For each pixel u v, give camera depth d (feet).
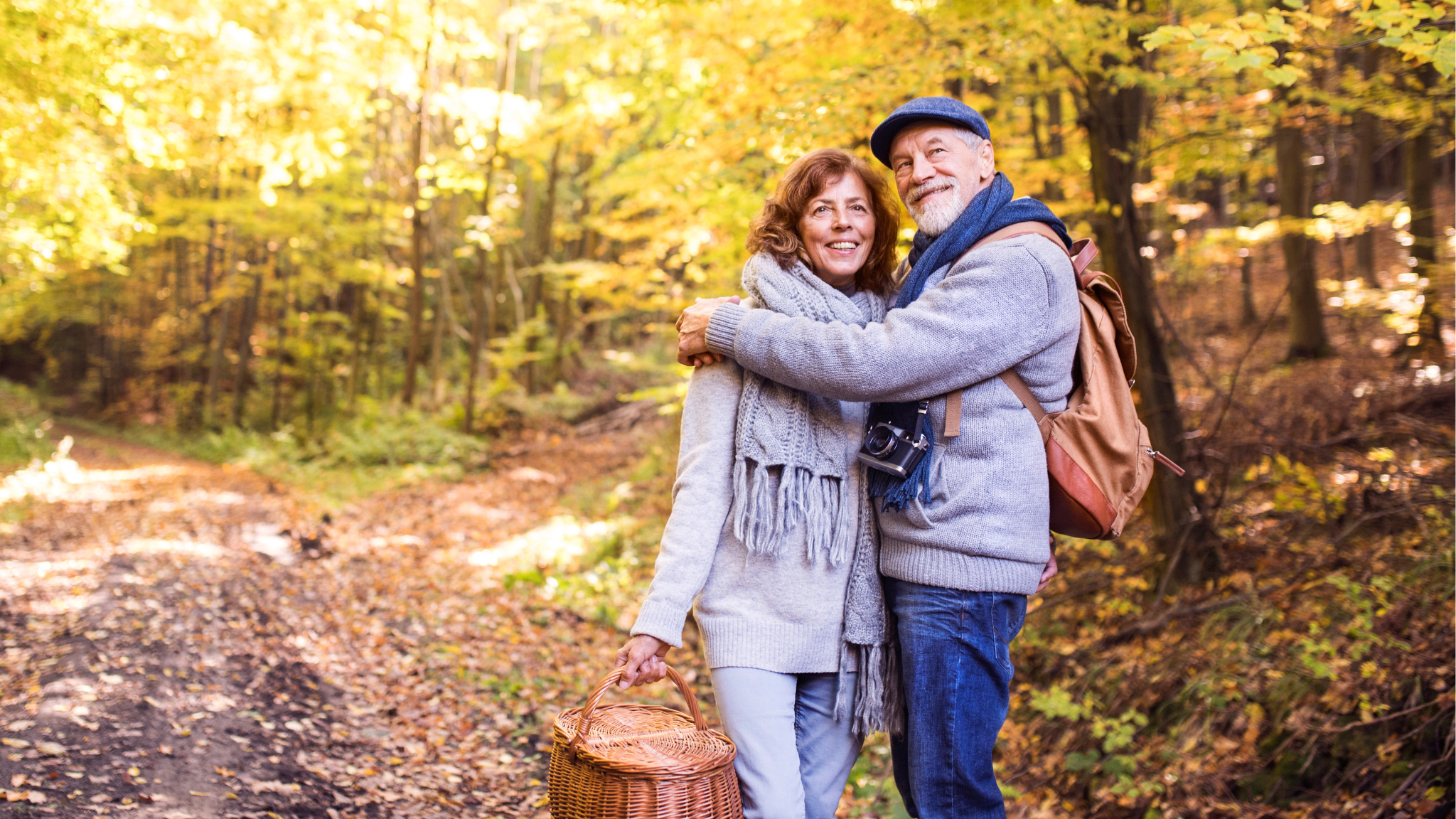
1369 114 18.45
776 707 5.82
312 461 50.72
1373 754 11.55
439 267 65.57
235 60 28.66
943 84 18.01
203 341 87.04
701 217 25.03
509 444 52.31
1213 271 42.93
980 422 5.55
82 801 10.07
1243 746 12.94
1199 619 15.94
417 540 30.63
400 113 64.34
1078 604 18.28
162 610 18.54
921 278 5.87
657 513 32.22
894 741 6.38
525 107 40.86
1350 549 15.61
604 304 67.41
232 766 11.75
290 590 22.11
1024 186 21.33
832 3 18.90
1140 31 17.20
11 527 28.55
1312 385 23.52
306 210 55.31
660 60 28.32
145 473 49.16
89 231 34.81
